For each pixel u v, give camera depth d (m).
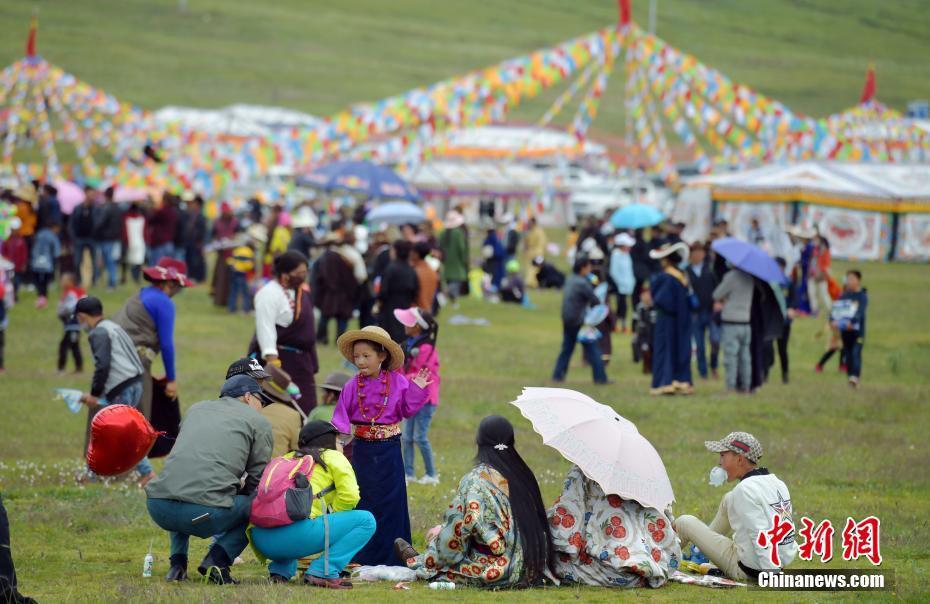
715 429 43.81
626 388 51.97
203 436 23.39
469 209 144.75
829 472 36.84
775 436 42.72
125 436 24.39
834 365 62.47
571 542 23.75
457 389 51.28
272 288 33.47
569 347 54.03
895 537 28.69
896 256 121.50
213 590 22.38
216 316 72.94
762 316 51.19
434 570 23.92
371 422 25.97
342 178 99.00
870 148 133.25
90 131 123.75
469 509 23.14
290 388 28.59
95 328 33.25
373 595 22.36
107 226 78.12
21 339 62.38
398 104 101.19
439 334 70.25
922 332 74.69
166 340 33.88
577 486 24.08
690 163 186.12
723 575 24.97
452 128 106.00
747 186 121.94
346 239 61.97
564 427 23.83
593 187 169.75
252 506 23.36
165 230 81.19
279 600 21.42
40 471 35.75
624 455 23.67
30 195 74.62
